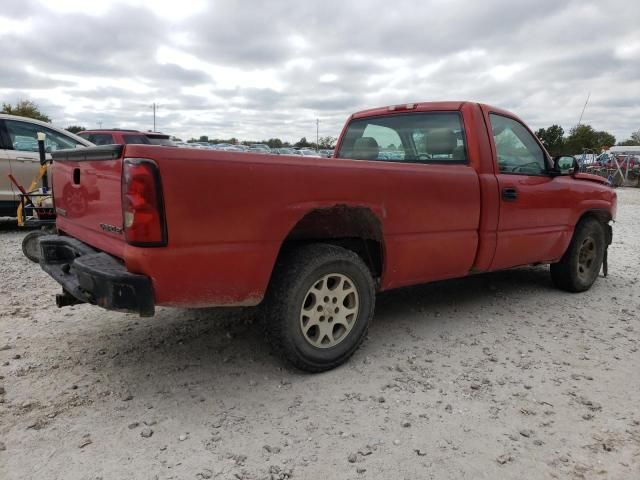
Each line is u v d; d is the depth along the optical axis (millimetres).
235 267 2896
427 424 2807
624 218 13250
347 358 3545
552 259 5160
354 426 2779
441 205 3932
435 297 5270
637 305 5137
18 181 8500
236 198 2852
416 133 4727
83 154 3143
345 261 3385
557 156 4934
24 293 5145
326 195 3230
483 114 4449
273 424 2789
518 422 2848
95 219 3154
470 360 3676
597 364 3645
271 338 3246
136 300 2658
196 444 2594
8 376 3291
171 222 2654
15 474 2340
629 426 2830
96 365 3488
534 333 4258
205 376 3352
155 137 12523
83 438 2623
